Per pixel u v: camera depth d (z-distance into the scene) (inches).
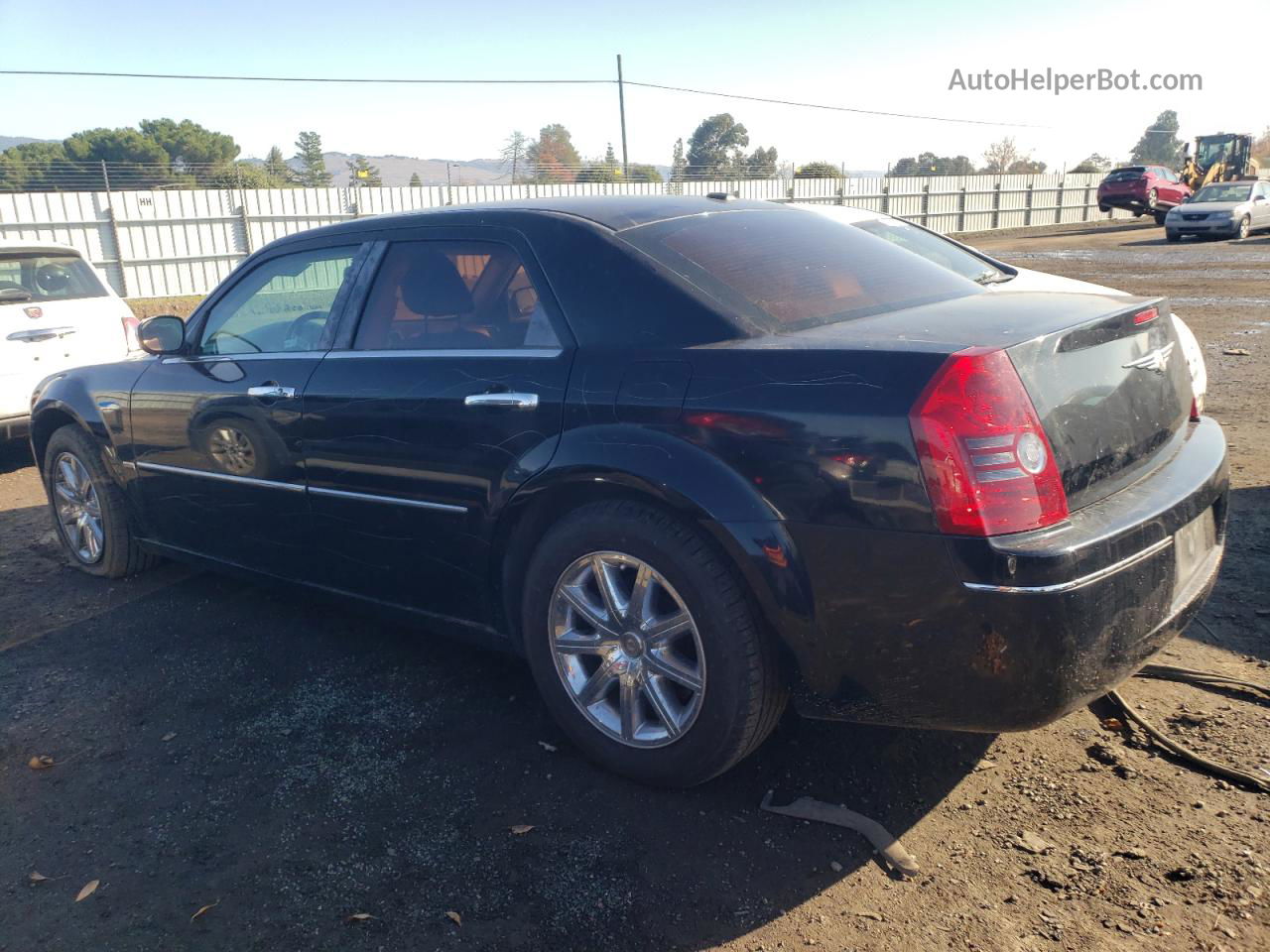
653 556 108.0
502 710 136.4
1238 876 95.1
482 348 126.3
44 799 119.8
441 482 127.2
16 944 95.7
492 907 97.8
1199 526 111.7
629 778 117.5
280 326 154.0
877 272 130.5
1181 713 123.9
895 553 93.9
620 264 118.9
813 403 97.9
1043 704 93.0
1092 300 117.1
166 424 166.9
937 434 91.3
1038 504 91.7
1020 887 96.0
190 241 852.0
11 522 240.2
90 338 291.4
